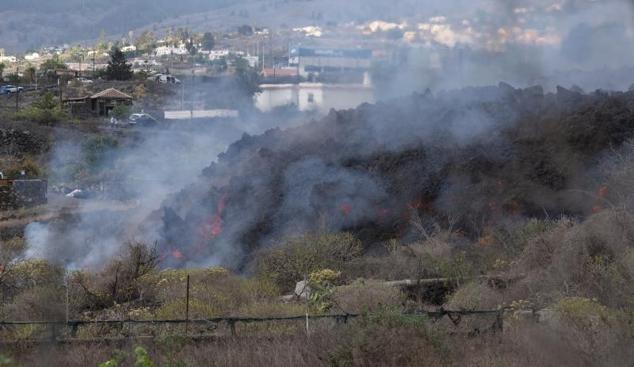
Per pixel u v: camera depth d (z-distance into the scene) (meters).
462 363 34.69
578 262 49.28
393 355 34.19
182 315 47.34
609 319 37.03
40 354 37.47
